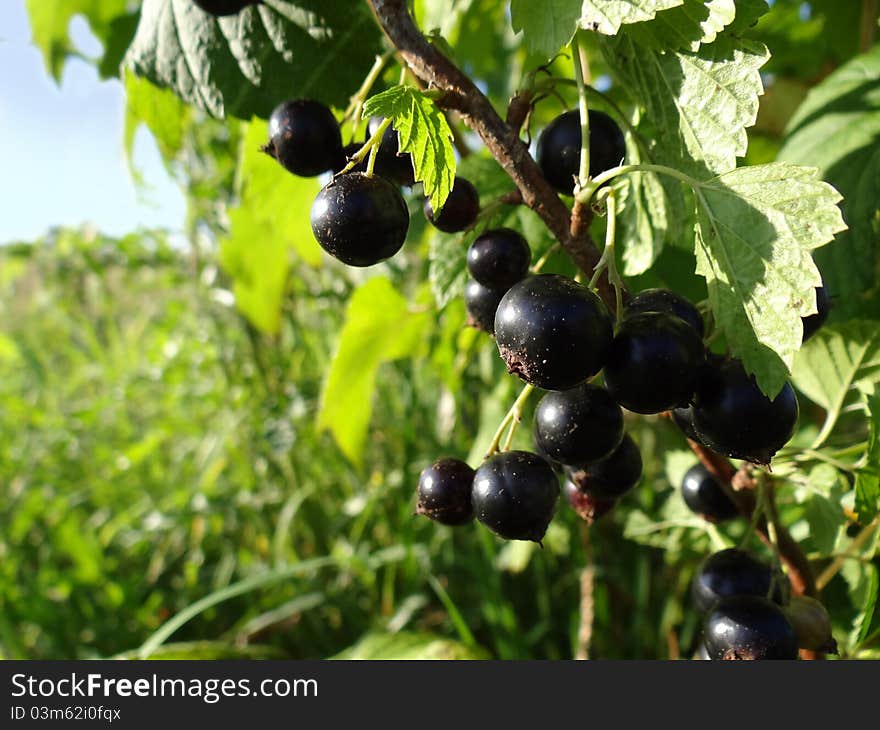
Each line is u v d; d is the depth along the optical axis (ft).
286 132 0.55
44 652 1.03
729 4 0.50
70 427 1.39
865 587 0.64
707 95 0.52
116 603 1.08
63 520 1.15
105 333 1.78
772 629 0.52
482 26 0.97
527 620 0.97
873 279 0.65
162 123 0.74
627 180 0.60
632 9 0.49
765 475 0.57
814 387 0.65
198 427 1.34
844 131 0.66
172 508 1.14
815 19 0.96
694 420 0.49
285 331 1.25
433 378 1.15
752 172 0.49
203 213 1.16
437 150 0.50
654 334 0.47
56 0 0.88
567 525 0.91
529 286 0.47
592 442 0.50
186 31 0.66
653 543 0.73
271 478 1.17
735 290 0.48
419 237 0.83
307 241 0.84
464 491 0.55
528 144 0.56
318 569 1.09
